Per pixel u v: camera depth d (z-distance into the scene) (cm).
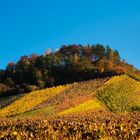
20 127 3544
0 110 9444
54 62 13900
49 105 8200
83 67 13475
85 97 8825
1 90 12950
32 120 3928
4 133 2889
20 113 7969
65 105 7988
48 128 3188
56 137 2989
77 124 3281
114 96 9094
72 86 10831
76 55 14462
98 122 3334
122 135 2942
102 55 14850
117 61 14800
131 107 8419
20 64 14075
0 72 14375
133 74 12838
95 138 2948
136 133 2961
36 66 13912
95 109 8062
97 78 11994
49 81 13312
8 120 4344
